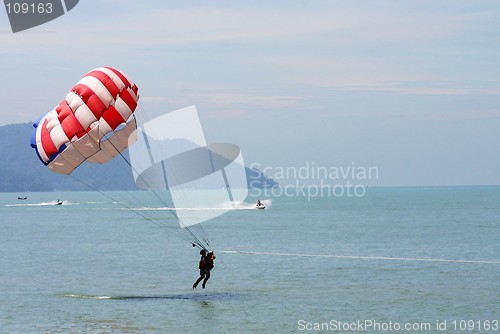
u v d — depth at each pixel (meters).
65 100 31.89
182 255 60.03
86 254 61.28
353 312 32.12
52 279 43.72
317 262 53.06
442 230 91.31
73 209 195.25
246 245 70.81
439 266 49.78
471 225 102.06
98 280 43.12
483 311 32.34
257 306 33.47
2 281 42.66
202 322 29.83
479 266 49.53
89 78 31.78
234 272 46.91
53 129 31.72
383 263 52.06
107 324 29.48
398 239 76.75
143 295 37.03
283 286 40.16
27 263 53.69
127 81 32.38
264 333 28.02
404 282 41.53
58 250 65.62
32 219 137.38
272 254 60.00
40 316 31.17
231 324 29.44
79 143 31.50
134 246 70.25
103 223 121.88
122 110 32.09
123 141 33.34
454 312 32.16
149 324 29.50
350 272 46.44
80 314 31.59
